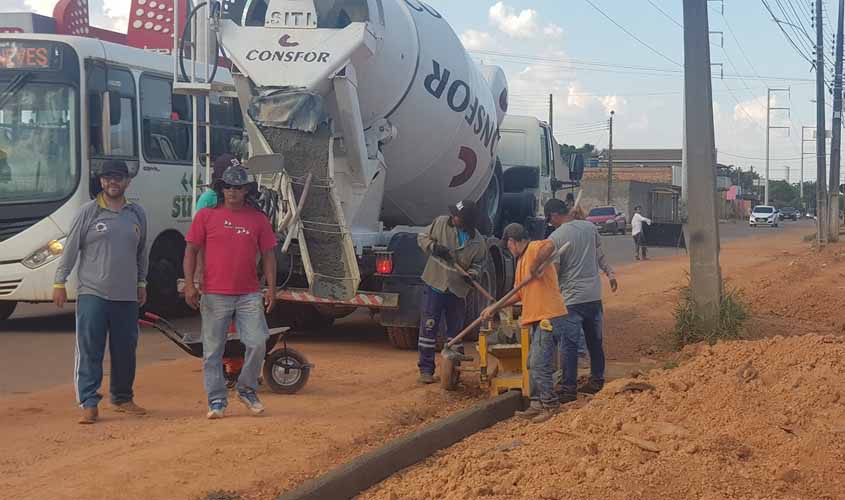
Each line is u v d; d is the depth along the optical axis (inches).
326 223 432.8
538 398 331.0
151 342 500.4
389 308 457.7
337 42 424.5
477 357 414.3
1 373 405.4
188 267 313.4
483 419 315.3
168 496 231.1
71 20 726.5
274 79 423.8
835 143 1723.7
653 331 537.3
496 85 580.1
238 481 243.9
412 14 480.1
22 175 530.3
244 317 314.8
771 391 312.7
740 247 1616.6
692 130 468.8
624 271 1026.7
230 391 355.6
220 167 409.7
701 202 466.9
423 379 384.5
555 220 368.2
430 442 278.1
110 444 278.5
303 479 249.8
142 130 594.6
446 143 504.4
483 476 242.2
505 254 536.4
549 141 749.3
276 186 421.4
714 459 252.4
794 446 264.4
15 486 237.0
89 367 305.0
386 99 459.2
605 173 3597.4
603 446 263.3
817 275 920.9
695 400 309.4
